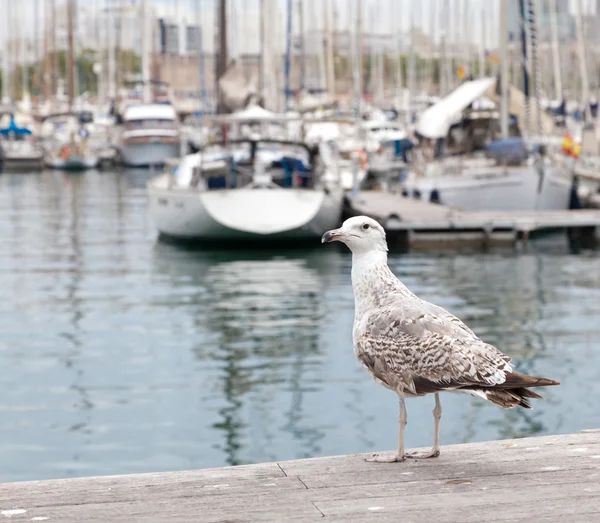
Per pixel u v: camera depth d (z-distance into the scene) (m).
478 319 17.11
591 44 42.91
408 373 4.28
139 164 60.91
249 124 28.08
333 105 43.41
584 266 23.58
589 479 4.15
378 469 4.38
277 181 26.12
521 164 29.59
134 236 29.50
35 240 28.88
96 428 10.72
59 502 3.98
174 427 10.74
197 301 19.06
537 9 33.38
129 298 19.41
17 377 13.02
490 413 11.14
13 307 18.39
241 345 14.98
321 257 25.11
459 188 30.09
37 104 70.19
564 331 15.90
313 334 15.79
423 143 32.94
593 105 42.31
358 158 29.70
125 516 3.82
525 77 32.50
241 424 10.83
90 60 82.12
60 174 56.75
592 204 31.59
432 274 22.42
